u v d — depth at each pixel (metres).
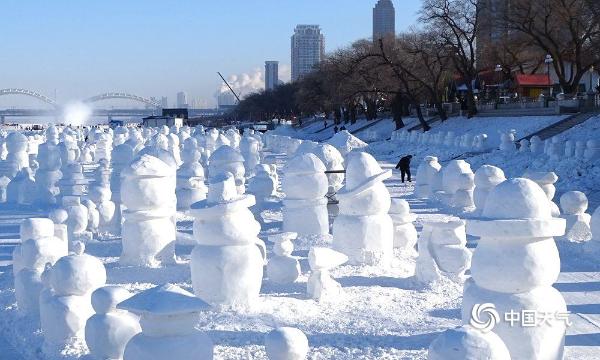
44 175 25.81
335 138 23.47
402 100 70.69
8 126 105.19
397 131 65.56
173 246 14.38
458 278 12.56
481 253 8.19
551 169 31.61
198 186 22.06
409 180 32.62
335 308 11.28
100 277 10.16
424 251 12.66
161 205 14.16
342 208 14.18
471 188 22.56
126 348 7.87
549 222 7.91
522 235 7.88
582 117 44.97
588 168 29.97
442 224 12.55
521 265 7.95
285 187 16.67
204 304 7.77
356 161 14.03
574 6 51.28
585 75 69.00
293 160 16.58
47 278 10.34
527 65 74.56
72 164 23.81
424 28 61.81
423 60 63.84
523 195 8.12
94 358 9.23
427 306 11.41
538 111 51.66
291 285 12.60
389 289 12.42
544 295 8.10
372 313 10.99
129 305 7.75
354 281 12.97
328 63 82.88
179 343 7.68
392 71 66.56
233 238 10.89
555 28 54.91
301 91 98.38
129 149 24.47
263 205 22.22
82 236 17.38
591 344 9.59
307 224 16.42
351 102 77.44
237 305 10.93
